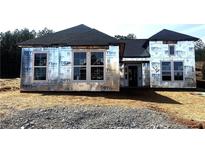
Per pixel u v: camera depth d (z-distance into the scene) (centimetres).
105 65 1675
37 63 1711
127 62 2656
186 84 2498
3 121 834
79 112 931
